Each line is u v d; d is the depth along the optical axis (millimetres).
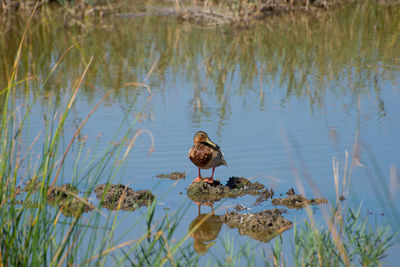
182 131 14289
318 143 13008
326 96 17266
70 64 22578
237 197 10781
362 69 20625
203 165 11141
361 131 13695
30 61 22250
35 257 5949
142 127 14625
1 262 5863
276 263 7254
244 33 28953
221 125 14695
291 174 11445
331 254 7156
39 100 17109
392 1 37031
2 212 6484
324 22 31484
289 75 20188
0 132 6656
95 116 15656
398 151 12125
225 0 34281
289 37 27562
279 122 14828
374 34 27609
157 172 11914
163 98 17500
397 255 7719
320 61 22188
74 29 30797
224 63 22438
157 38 28000
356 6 36312
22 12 35344
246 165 12016
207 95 17812
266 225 9242
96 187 11008
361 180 10773
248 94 17812
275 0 34781
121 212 10070
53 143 6305
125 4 39438
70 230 6250
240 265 7766
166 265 7301
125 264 7547
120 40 27625
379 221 8859
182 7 33844
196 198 10734
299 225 9188
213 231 9219
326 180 10961
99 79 20141
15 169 6531
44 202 6219
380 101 16438
